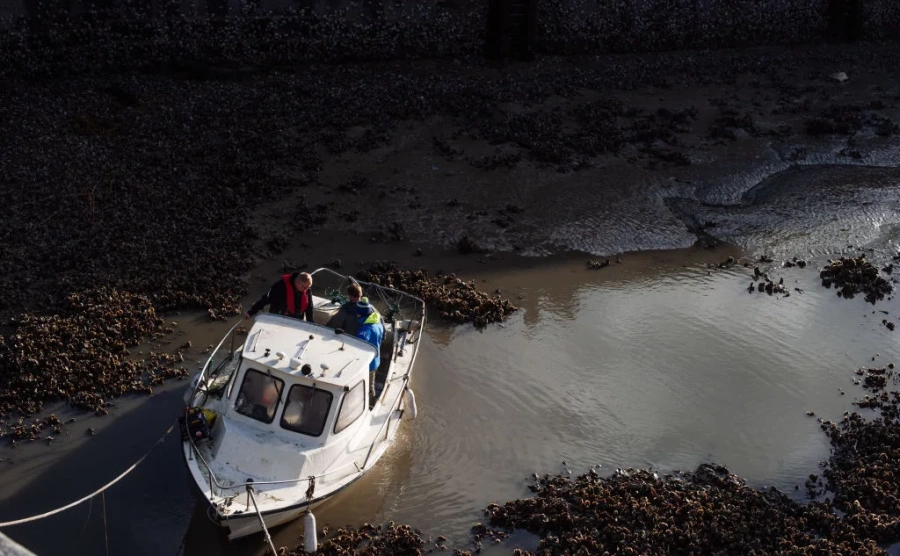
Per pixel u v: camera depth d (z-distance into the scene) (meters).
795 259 16.66
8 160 16.30
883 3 29.09
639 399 12.33
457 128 19.91
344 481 9.57
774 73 25.52
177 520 9.66
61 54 19.47
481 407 11.91
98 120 18.02
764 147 20.88
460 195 17.58
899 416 12.29
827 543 9.72
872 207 18.59
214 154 17.59
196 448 9.39
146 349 12.52
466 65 23.28
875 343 14.09
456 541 9.67
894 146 21.48
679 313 14.63
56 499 9.78
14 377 11.59
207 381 10.69
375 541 9.57
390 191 17.39
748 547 9.66
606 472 10.89
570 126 20.62
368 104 20.28
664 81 23.88
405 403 10.93
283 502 9.06
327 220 16.30
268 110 19.38
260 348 9.93
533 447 11.23
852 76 25.89
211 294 13.81
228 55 20.95
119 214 15.43
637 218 17.52
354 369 9.90
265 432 9.54
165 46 20.33
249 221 15.90
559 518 9.91
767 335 14.15
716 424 11.91
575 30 24.94
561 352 13.33
